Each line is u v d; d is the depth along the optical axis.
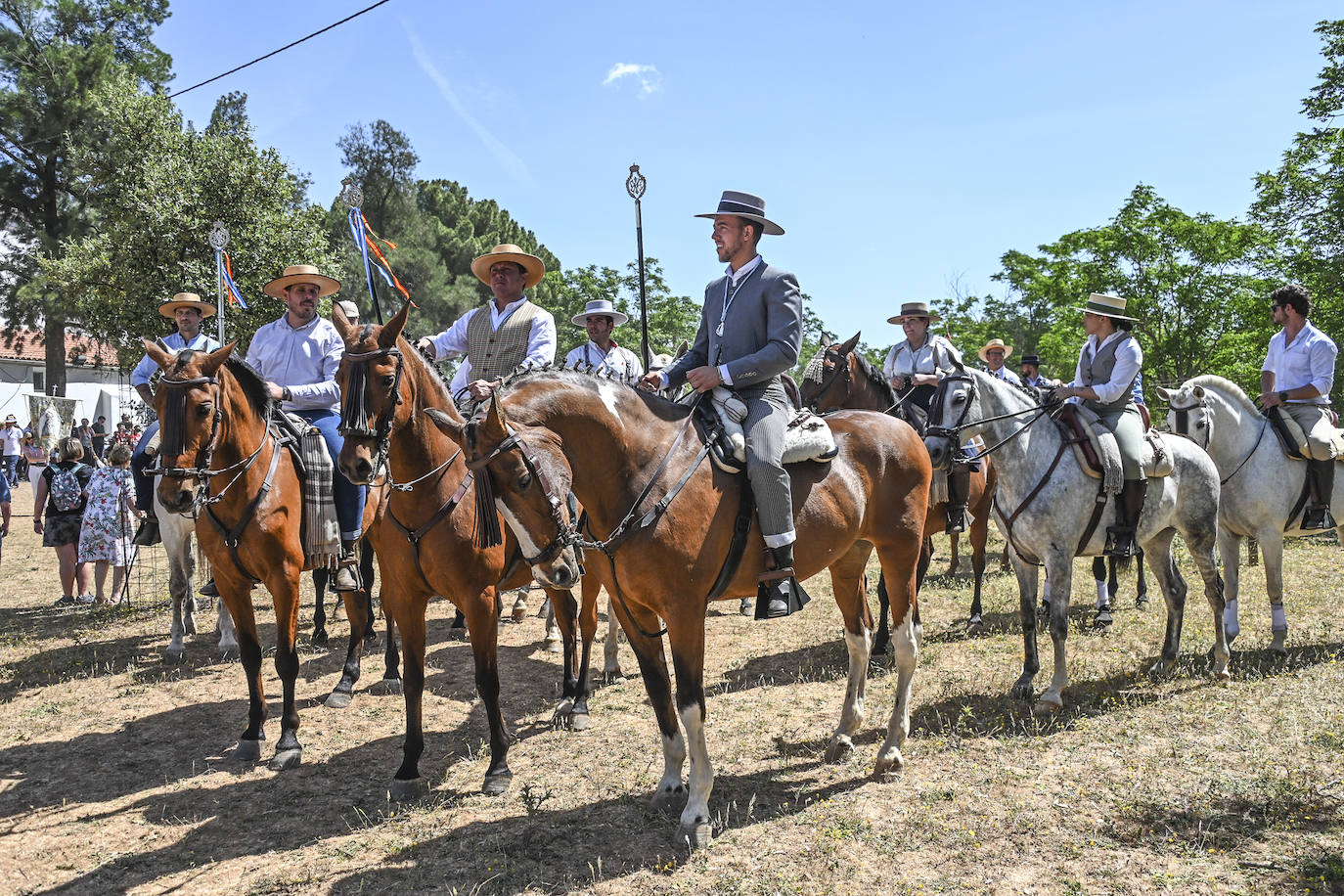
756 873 3.76
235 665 7.52
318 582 8.12
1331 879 3.44
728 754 5.14
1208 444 6.96
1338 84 20.25
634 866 3.88
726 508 4.11
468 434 3.59
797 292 4.37
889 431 4.96
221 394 5.11
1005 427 6.04
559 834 4.20
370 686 6.79
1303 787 4.24
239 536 5.23
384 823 4.45
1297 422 6.79
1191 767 4.60
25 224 34.41
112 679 7.18
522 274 6.56
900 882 3.62
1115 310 6.11
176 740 5.75
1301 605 8.12
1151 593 9.29
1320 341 6.90
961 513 7.39
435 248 36.19
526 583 5.23
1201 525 6.30
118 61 34.72
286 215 18.08
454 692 6.65
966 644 7.36
